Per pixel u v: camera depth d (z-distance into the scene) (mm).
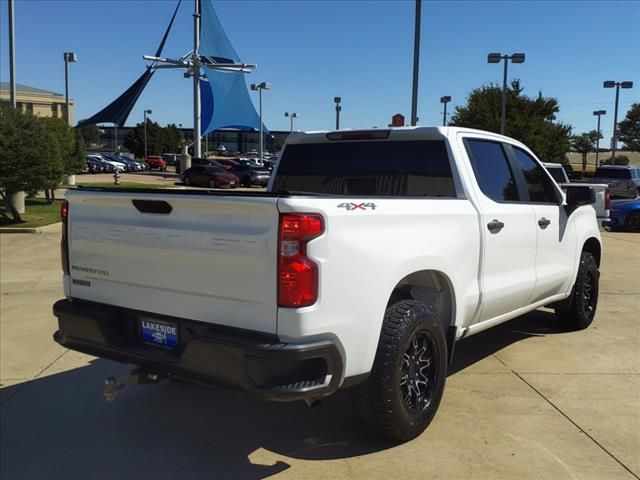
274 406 4625
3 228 15305
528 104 45406
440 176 4738
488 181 4957
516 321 6969
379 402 3646
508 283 4965
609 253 12641
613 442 3973
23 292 8562
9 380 5246
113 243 3811
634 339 6262
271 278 3143
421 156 4863
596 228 6715
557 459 3754
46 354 5902
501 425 4219
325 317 3207
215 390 4984
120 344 3789
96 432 4242
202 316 3422
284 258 3109
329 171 5332
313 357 3162
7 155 15891
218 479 3582
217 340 3219
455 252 4250
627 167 25375
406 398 3854
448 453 3828
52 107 87188
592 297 6684
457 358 5676
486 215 4641
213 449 3959
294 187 5504
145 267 3670
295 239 3115
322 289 3186
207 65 45031
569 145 45562
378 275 3516
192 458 3846
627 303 7891
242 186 41062
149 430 4258
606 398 4695
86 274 4035
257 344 3117
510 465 3684
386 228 3621
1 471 3721
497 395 4750
